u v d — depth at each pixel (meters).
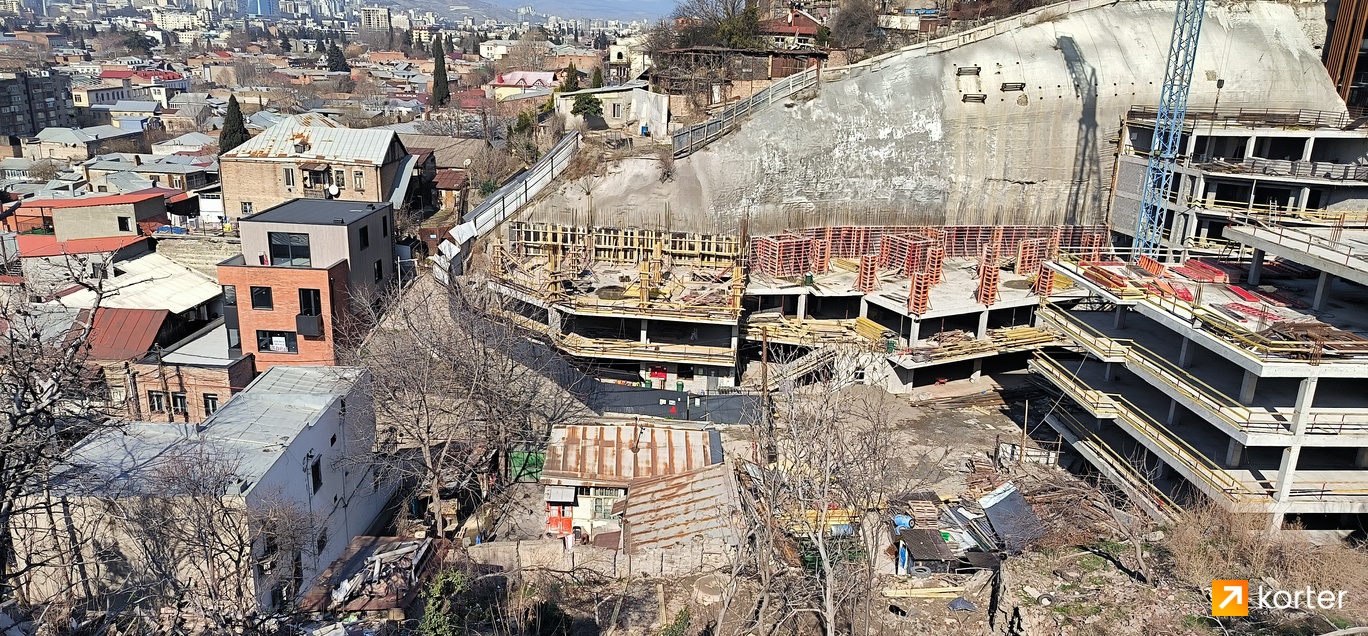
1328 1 72.06
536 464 44.59
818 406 38.81
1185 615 28.45
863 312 56.38
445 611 27.16
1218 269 42.31
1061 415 43.97
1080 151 65.06
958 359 52.12
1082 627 28.53
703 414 48.41
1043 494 37.47
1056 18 68.56
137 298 57.97
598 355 50.22
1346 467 34.97
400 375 42.34
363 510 40.25
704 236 60.16
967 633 30.86
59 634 27.22
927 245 57.91
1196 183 61.56
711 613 30.88
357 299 53.88
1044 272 54.12
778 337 53.38
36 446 26.97
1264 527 32.25
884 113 63.38
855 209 64.00
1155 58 66.56
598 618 31.05
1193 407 34.12
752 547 31.97
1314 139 64.44
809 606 28.72
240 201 83.44
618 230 60.50
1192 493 35.50
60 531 29.05
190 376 46.28
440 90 168.12
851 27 103.62
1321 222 51.34
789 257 58.34
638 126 79.94
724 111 66.00
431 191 94.12
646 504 36.53
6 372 30.70
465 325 44.38
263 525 28.88
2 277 61.28
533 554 34.69
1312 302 38.19
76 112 189.38
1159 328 41.97
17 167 123.88
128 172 100.88
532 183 63.31
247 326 51.00
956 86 64.19
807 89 64.12
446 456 41.38
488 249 59.31
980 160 64.44
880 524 29.77
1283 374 30.77
